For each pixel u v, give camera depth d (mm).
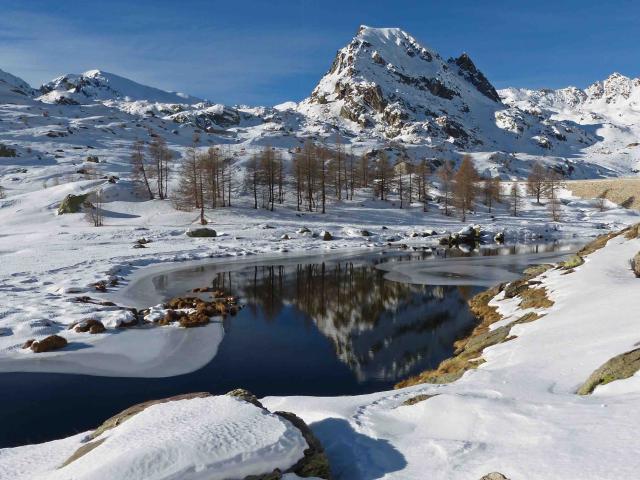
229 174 74250
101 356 16000
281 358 16297
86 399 12805
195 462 5043
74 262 33625
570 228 64375
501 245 51969
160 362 15734
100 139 130375
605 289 15820
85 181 72875
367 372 14961
